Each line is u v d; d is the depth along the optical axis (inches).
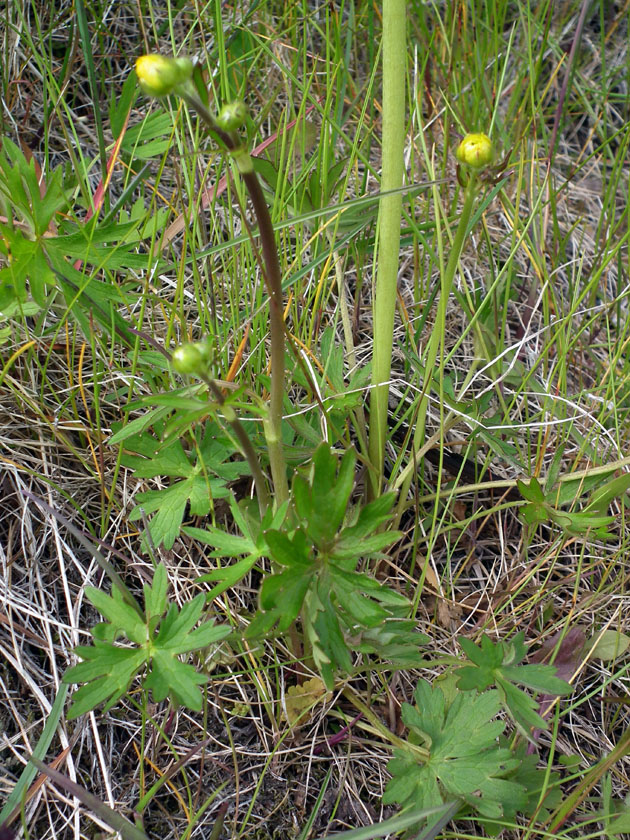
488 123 19.8
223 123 8.4
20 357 14.4
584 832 12.3
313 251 15.6
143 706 11.5
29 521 13.4
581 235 19.4
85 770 12.0
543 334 18.1
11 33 17.9
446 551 15.1
